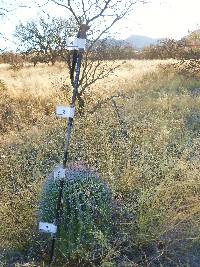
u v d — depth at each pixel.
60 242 1.98
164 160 2.80
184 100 5.08
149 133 3.41
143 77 7.70
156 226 2.18
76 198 1.96
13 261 2.10
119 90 6.18
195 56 8.15
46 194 2.06
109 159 2.73
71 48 1.91
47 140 3.54
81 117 3.97
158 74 7.80
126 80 7.39
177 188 2.47
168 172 2.65
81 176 2.05
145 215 2.17
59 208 1.94
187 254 2.12
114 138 3.41
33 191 2.40
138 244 2.12
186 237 2.16
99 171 2.62
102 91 6.03
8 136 3.98
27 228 2.21
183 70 7.76
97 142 3.23
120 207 2.29
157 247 2.13
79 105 4.43
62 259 2.01
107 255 1.90
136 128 3.51
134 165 2.77
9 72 12.38
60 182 1.95
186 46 8.94
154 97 5.76
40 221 2.07
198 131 3.96
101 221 2.01
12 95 6.07
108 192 2.13
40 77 9.07
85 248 1.96
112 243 2.08
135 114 4.29
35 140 3.63
